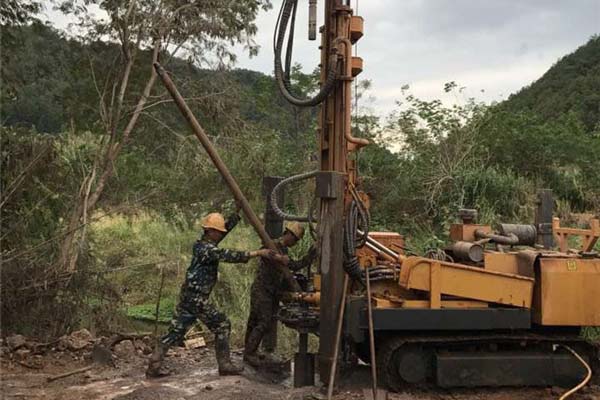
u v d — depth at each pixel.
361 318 6.17
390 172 15.11
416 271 6.28
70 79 12.77
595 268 6.36
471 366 6.24
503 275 6.34
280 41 6.70
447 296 6.39
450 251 7.22
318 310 6.72
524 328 6.39
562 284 6.29
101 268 11.18
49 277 9.81
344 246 6.38
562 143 16.31
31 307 9.66
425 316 6.22
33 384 6.86
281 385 6.84
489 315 6.30
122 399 6.16
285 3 6.69
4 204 10.23
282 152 15.68
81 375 7.17
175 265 13.17
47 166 10.60
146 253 13.52
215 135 12.96
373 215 14.46
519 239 7.10
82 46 12.48
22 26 11.52
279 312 6.97
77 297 10.16
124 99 12.54
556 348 6.68
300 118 19.97
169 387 6.52
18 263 9.60
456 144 15.30
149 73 12.49
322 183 6.12
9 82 11.31
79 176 11.47
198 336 8.76
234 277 11.32
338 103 6.49
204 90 12.75
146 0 11.97
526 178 15.59
